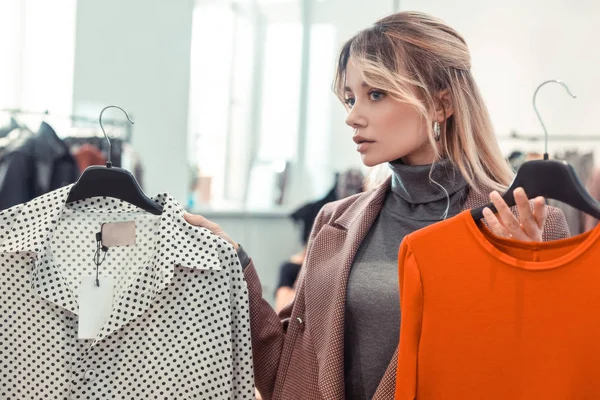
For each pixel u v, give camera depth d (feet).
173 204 5.14
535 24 13.79
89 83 13.01
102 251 5.38
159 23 13.74
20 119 12.40
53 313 5.06
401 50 4.95
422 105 4.86
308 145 16.06
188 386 5.09
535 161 4.29
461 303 4.37
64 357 5.04
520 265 4.25
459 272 4.38
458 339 4.37
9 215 5.02
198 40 14.38
